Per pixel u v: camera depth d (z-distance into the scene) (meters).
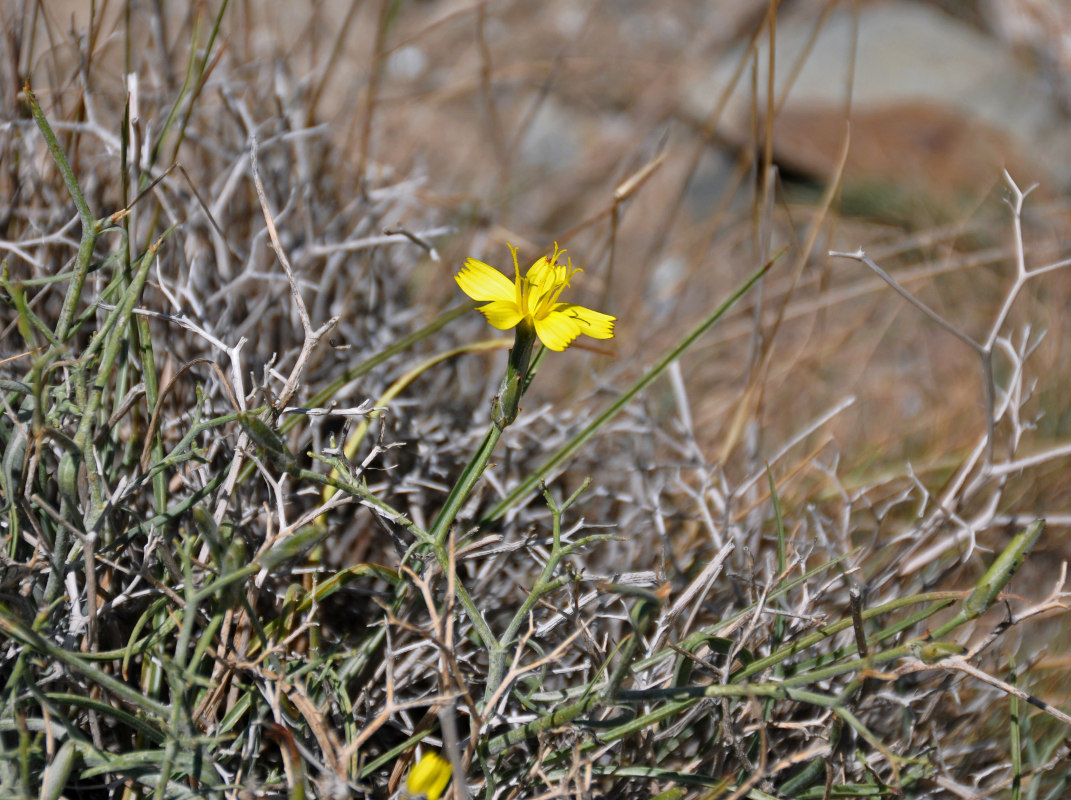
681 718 0.61
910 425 0.83
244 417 0.59
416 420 0.68
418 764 0.58
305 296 0.69
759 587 0.62
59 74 0.69
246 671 0.60
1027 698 0.58
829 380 0.91
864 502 0.69
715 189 1.25
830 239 0.77
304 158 0.69
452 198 0.81
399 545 0.61
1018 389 0.66
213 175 0.70
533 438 0.68
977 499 0.70
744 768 0.60
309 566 0.63
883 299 1.00
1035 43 1.40
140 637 0.61
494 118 0.82
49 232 0.66
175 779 0.59
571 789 0.59
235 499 0.63
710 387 0.85
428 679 0.63
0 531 0.60
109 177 0.68
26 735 0.57
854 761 0.61
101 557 0.60
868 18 1.48
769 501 0.68
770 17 0.68
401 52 1.35
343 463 0.61
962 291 1.00
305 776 0.58
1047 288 0.95
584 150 1.29
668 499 0.69
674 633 0.64
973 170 1.23
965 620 0.58
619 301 0.99
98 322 0.64
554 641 0.63
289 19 1.14
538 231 1.13
